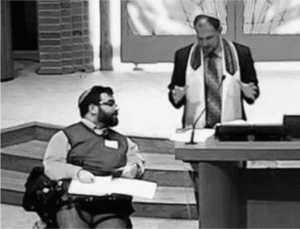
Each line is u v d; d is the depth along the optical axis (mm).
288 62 13102
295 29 12445
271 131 4152
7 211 8281
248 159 3891
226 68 6551
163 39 12547
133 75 12719
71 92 11594
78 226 5742
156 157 8750
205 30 6375
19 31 14742
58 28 12867
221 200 4062
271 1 12367
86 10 13016
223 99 6547
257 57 12500
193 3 12406
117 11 13078
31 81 12508
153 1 12484
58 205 5801
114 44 13219
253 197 4137
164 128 9250
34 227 5930
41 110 10430
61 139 6031
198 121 6582
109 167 5996
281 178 4109
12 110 10461
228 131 4160
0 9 12352
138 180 5914
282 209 4133
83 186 5734
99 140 6070
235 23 12398
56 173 5867
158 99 10812
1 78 12492
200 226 4117
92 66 13188
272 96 10758
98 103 6043
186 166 7559
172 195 8141
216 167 4023
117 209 5852
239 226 4141
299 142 4023
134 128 9250
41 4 12836
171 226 7777
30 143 9477
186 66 6625
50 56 12977
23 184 8602
